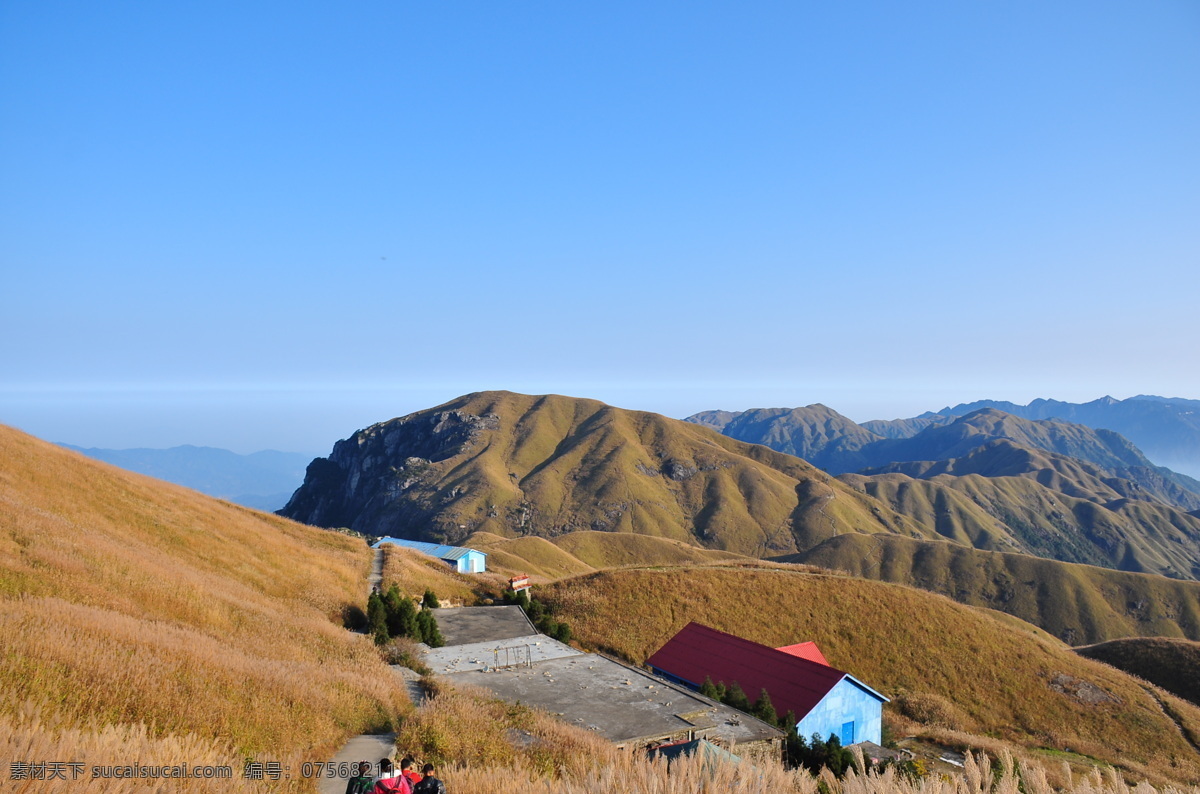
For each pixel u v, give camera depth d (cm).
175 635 2012
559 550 14738
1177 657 6019
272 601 3744
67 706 1177
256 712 1539
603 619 5538
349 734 1803
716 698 3281
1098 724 4591
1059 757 3784
